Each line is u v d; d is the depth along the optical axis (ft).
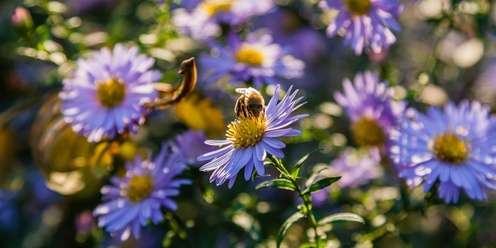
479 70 1.93
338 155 1.79
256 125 1.31
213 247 1.81
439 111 1.54
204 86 1.88
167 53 1.70
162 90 1.57
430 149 1.48
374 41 1.59
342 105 1.67
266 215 1.85
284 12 2.13
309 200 1.36
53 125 1.65
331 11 1.76
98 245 1.78
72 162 1.63
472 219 1.77
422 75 1.70
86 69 1.55
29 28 1.66
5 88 2.09
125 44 1.76
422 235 1.94
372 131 1.63
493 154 1.47
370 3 1.58
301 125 1.71
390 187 1.67
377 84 1.63
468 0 1.67
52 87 2.04
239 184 1.91
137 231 1.48
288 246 1.70
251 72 1.66
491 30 1.78
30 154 2.01
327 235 1.56
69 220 1.95
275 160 1.32
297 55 2.10
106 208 1.52
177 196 1.85
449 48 1.91
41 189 1.98
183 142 1.54
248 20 1.83
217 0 1.78
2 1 2.11
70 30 1.74
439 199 1.50
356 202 1.67
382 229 1.54
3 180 1.95
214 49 1.72
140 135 1.87
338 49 2.09
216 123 1.68
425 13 1.78
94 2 2.14
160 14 1.72
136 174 1.51
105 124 1.51
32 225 2.01
